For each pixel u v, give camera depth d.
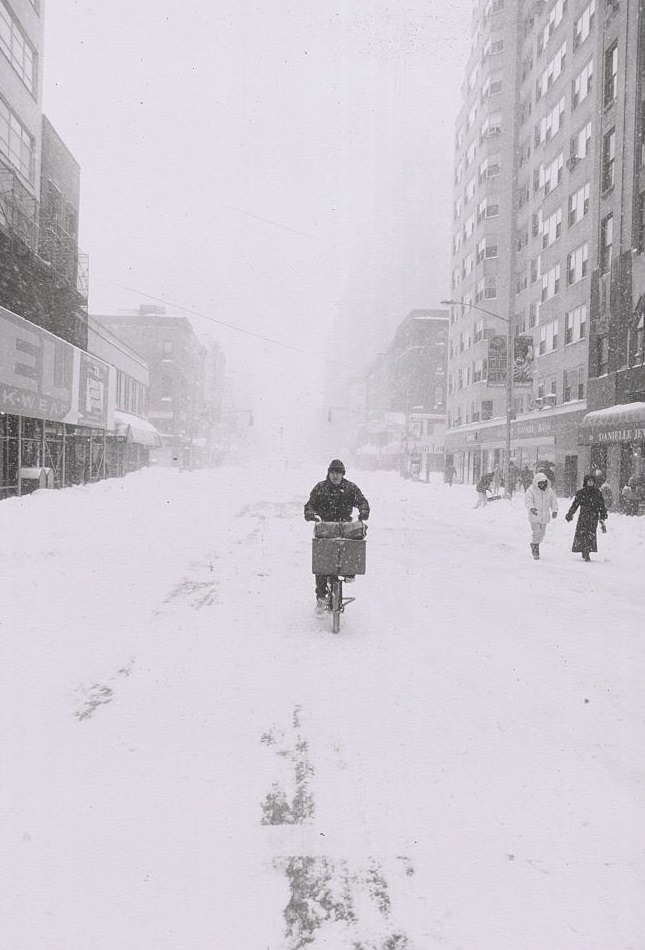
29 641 5.59
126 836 2.89
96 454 32.03
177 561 9.80
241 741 3.85
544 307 35.72
